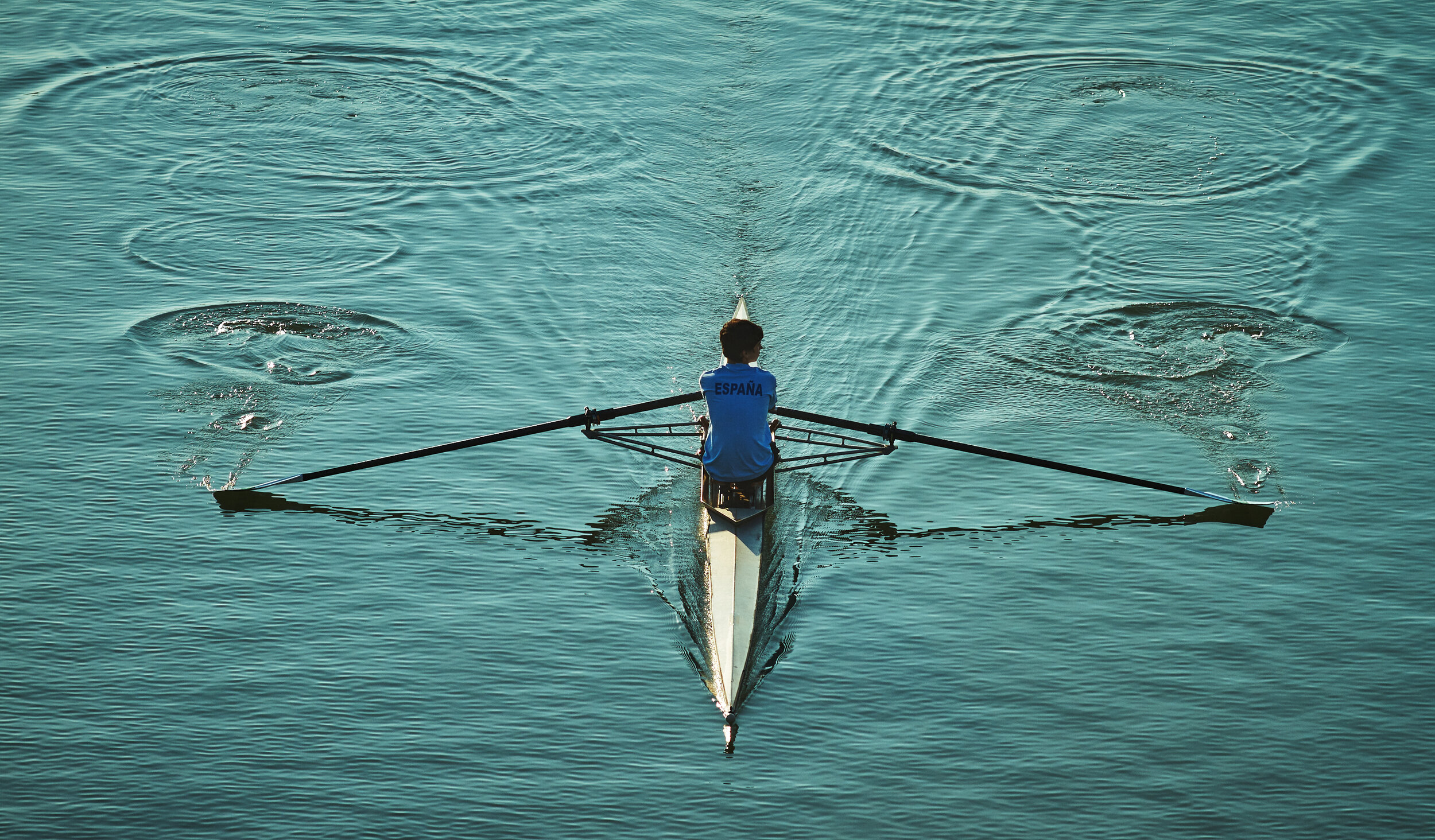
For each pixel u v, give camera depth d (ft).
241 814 107.65
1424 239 216.54
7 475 153.58
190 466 157.89
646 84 273.75
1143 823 107.86
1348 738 117.29
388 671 125.18
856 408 173.06
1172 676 125.49
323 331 188.65
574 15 305.12
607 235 217.56
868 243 216.13
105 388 172.24
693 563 144.05
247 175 233.76
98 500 150.41
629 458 165.07
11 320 186.80
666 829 107.04
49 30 285.43
